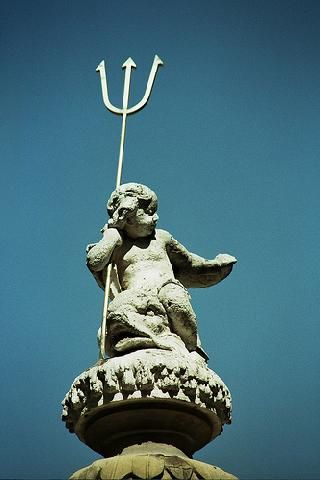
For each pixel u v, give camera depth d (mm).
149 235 13156
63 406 12164
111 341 12266
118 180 13438
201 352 12492
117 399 11438
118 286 12820
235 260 13727
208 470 11414
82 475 11273
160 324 12156
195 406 11617
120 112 14312
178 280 13258
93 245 12906
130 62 14797
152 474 11016
